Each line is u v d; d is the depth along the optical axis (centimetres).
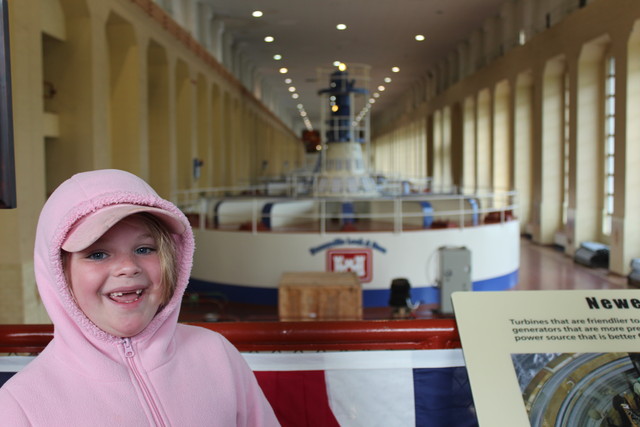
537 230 1753
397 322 232
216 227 1146
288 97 4172
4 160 137
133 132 1228
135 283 124
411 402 230
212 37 2025
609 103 1395
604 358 178
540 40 1652
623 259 1226
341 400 230
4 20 136
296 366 229
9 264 740
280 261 1052
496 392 172
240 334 226
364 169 1445
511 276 1167
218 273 1094
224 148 2233
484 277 1107
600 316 185
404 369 230
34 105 781
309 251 1045
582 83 1425
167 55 1449
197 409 131
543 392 172
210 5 1842
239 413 147
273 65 2875
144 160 1263
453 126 2677
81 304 124
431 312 898
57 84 1015
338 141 1440
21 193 746
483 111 2273
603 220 1438
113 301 124
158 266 129
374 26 2034
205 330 150
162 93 1477
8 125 138
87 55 1010
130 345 126
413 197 1305
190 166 1725
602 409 172
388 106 4903
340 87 1445
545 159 1691
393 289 781
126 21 1173
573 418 170
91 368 120
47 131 971
